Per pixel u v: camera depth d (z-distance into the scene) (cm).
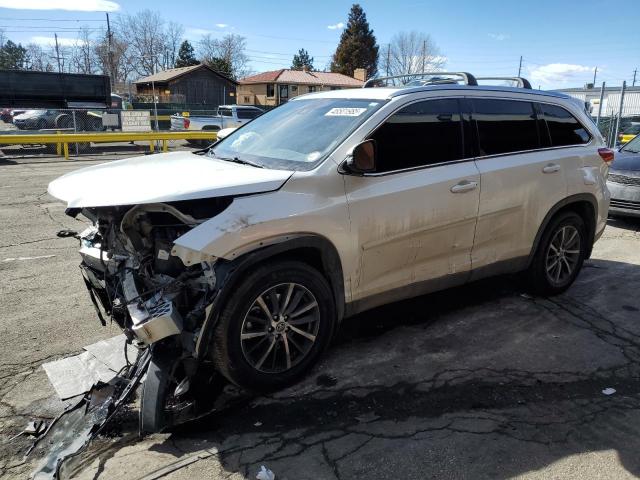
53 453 280
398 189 365
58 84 2116
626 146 912
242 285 306
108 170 358
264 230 307
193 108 3697
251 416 314
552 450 285
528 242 461
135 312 296
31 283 526
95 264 363
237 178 319
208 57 8112
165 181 313
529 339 415
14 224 786
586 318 457
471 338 416
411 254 383
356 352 392
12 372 358
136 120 2228
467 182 401
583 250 516
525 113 458
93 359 375
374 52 7606
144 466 272
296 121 408
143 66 7656
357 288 363
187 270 303
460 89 419
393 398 333
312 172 336
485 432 299
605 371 369
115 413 296
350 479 262
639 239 733
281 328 330
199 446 288
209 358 322
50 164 1625
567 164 475
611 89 3278
